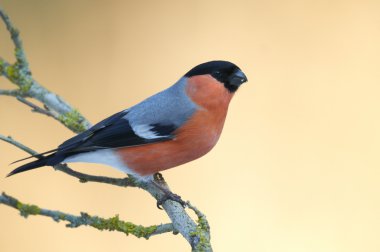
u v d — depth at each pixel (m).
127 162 8.84
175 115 8.89
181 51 14.14
